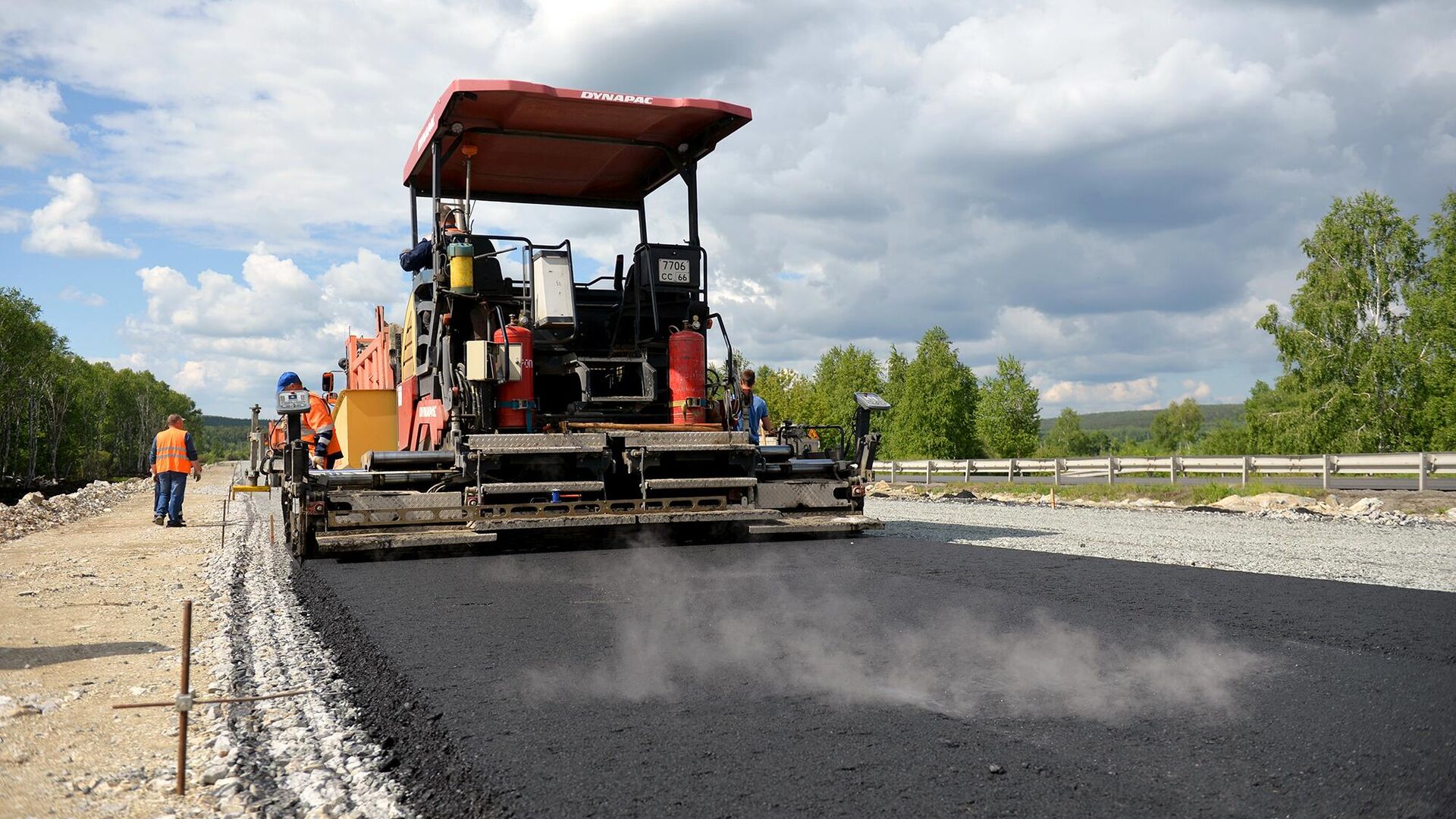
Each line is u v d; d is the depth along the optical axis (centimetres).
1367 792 248
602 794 253
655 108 876
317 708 346
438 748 295
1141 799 245
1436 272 3709
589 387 883
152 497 2684
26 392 7412
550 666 398
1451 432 3553
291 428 843
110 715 349
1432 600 541
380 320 1116
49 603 635
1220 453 7081
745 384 1050
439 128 886
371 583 652
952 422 6769
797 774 266
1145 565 705
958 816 234
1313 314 3866
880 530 1030
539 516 808
